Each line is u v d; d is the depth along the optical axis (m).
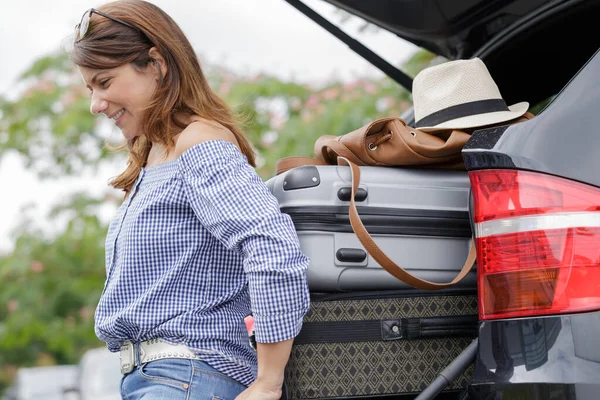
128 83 2.02
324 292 2.15
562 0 2.59
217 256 1.97
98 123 11.06
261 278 1.84
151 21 2.04
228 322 1.97
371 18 2.89
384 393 2.12
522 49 2.81
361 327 2.13
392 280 2.15
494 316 1.77
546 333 1.68
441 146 2.18
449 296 2.18
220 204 1.89
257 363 2.06
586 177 1.69
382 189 2.15
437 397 2.17
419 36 2.93
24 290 12.94
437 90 2.48
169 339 1.93
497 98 2.47
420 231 2.17
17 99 11.35
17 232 12.94
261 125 8.34
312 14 3.00
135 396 1.96
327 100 8.29
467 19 2.76
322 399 2.10
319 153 2.39
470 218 2.12
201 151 1.94
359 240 2.08
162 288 1.92
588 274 1.67
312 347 2.11
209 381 1.93
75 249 12.86
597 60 1.76
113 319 1.94
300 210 2.11
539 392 1.64
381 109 7.90
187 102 2.06
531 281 1.72
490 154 1.79
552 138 1.74
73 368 16.59
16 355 19.55
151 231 1.94
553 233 1.71
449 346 2.17
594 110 1.72
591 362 1.62
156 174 2.02
